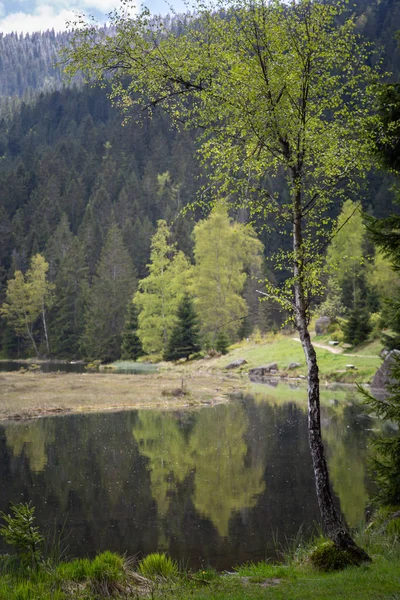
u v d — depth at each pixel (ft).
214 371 192.95
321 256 33.35
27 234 411.54
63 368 225.56
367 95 34.12
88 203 460.55
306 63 33.19
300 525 44.19
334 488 54.08
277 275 284.82
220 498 51.78
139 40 33.04
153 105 34.78
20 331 324.39
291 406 114.11
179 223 367.66
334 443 75.77
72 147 553.64
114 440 79.36
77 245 352.08
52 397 120.37
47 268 328.08
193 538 41.42
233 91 32.68
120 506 49.47
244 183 34.45
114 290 314.76
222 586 26.71
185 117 35.04
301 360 180.24
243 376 177.06
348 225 204.74
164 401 119.44
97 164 515.91
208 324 231.91
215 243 226.58
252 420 96.89
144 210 464.24
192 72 34.09
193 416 101.91
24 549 28.66
